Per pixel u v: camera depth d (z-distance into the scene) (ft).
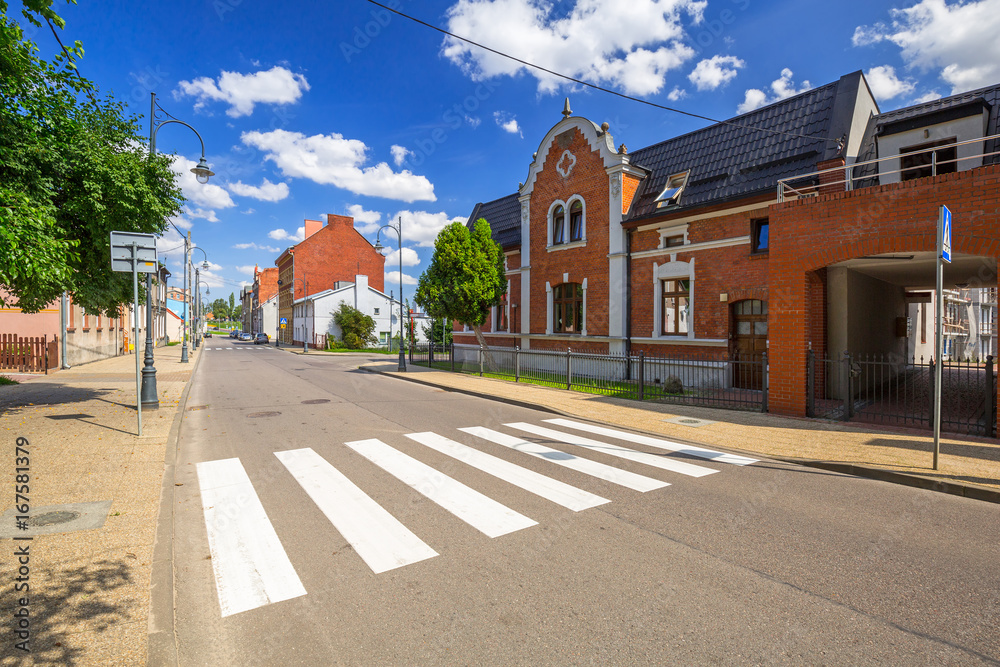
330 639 9.60
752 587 11.43
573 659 8.91
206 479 19.54
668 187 52.49
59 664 8.31
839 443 24.34
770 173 43.19
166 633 9.32
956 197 24.59
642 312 53.26
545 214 65.10
